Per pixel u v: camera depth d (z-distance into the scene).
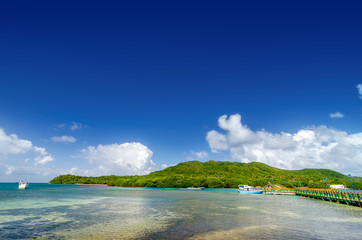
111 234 21.70
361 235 21.80
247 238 20.47
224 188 165.12
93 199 59.81
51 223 26.61
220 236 21.16
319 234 22.06
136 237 20.75
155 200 59.12
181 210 39.03
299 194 86.69
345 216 33.66
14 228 23.84
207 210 39.25
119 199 60.94
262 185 165.38
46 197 63.56
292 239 20.20
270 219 30.44
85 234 21.67
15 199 55.59
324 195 63.41
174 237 20.75
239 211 38.38
